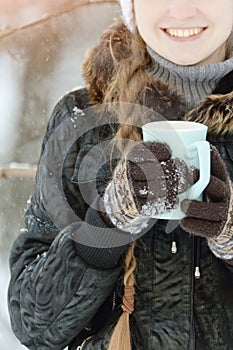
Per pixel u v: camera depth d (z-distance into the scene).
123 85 2.21
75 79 4.79
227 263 1.98
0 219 4.82
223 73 2.16
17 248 2.29
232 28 2.21
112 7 4.40
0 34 4.18
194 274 2.08
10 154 5.00
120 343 2.04
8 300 2.25
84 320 2.09
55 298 2.06
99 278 2.01
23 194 4.78
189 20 2.09
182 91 2.20
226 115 2.11
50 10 4.48
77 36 4.59
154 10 2.11
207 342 2.08
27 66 4.77
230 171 2.13
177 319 2.08
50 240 2.26
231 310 2.09
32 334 2.16
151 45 2.17
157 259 2.10
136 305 2.11
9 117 5.02
